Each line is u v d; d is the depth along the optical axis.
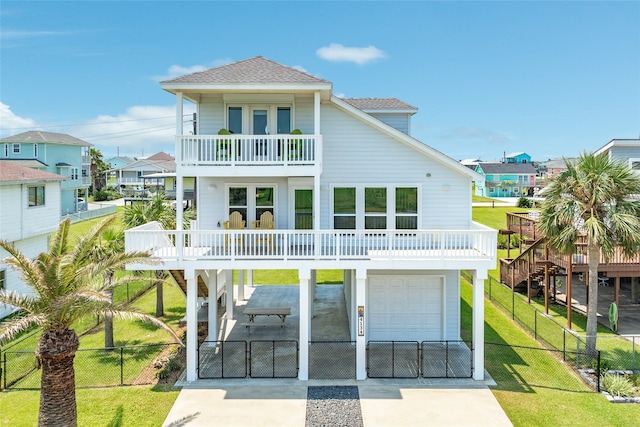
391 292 15.48
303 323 12.32
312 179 15.94
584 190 13.66
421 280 15.44
